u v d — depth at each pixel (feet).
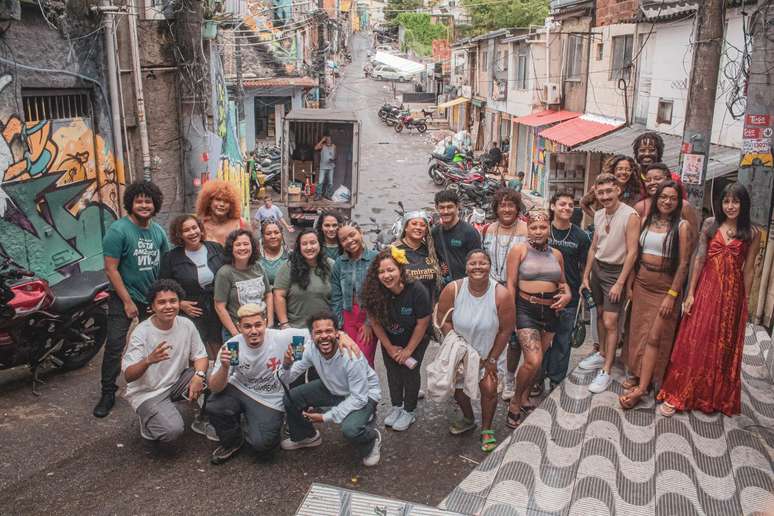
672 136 43.80
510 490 13.75
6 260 18.74
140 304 18.47
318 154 57.72
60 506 13.92
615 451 14.94
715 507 13.10
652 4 43.98
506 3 128.47
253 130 91.56
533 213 16.85
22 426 17.22
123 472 15.28
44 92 25.99
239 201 20.61
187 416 18.15
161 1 36.42
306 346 15.52
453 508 13.21
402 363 16.61
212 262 18.37
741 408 16.79
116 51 30.27
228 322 17.65
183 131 34.96
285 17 102.22
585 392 17.66
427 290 16.87
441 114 145.79
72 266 27.66
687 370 16.26
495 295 15.65
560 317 18.15
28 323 18.63
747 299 16.02
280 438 16.34
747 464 14.40
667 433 15.58
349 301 17.81
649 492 13.57
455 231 19.12
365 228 52.80
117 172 31.07
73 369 21.09
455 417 18.26
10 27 23.45
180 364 16.16
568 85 65.82
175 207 35.83
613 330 17.71
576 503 13.29
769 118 23.25
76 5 27.45
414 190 72.02
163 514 13.74
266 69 88.58
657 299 16.72
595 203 19.92
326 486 12.37
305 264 17.84
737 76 32.17
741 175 24.12
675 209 16.37
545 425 16.07
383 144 111.55
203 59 34.78
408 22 241.96
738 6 33.63
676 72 43.21
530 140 77.25
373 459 15.69
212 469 15.52
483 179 66.95
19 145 24.11
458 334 16.08
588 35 58.65
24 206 24.58
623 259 17.40
